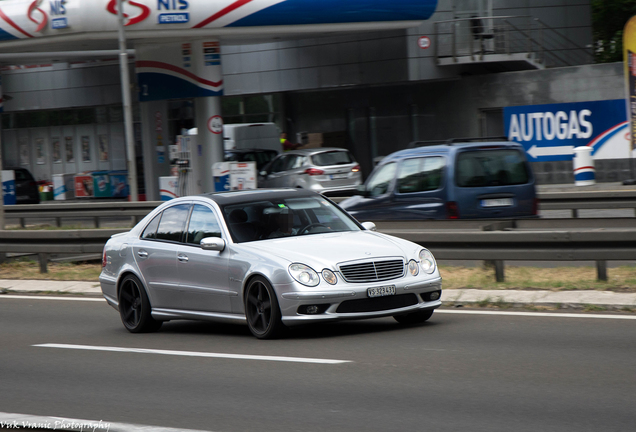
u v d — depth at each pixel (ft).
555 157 325.21
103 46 311.27
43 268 168.66
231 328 104.22
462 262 144.66
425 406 60.59
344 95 370.12
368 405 61.77
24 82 450.30
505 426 54.34
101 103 431.84
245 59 373.20
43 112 476.54
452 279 127.75
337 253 89.04
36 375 80.48
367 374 72.13
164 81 311.06
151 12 274.77
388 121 361.10
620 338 83.10
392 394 64.75
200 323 112.06
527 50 343.46
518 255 116.98
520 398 61.52
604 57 458.09
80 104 437.58
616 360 73.20
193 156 311.06
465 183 143.74
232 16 278.26
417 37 336.49
